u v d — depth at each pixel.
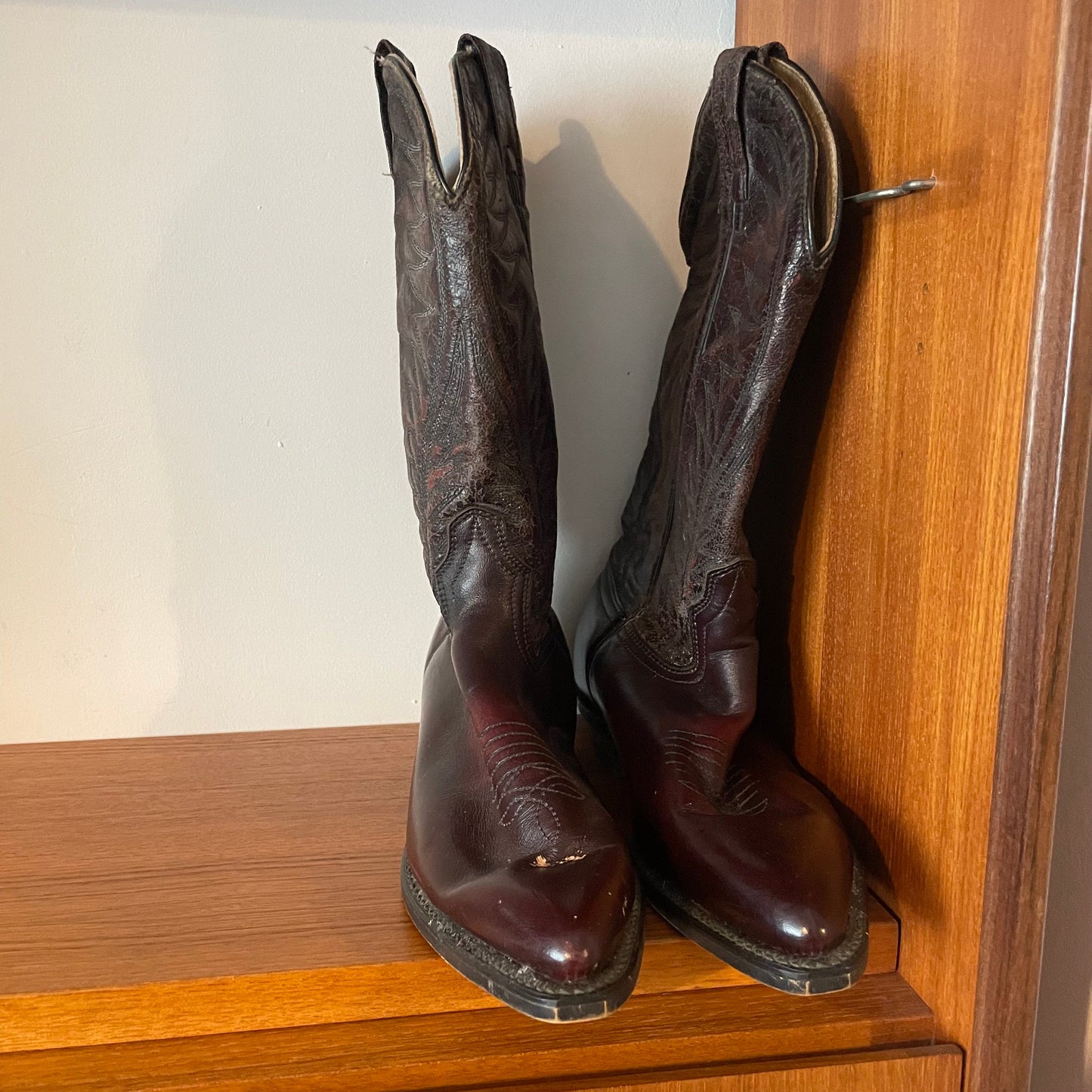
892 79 0.55
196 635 0.81
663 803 0.57
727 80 0.59
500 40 0.75
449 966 0.52
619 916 0.47
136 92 0.72
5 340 0.74
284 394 0.78
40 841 0.63
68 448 0.77
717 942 0.51
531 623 0.63
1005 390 0.46
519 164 0.66
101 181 0.73
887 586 0.57
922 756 0.54
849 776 0.61
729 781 0.59
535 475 0.64
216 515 0.79
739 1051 0.53
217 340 0.76
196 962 0.51
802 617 0.67
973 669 0.49
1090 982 0.56
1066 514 0.44
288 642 0.82
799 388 0.67
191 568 0.80
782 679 0.70
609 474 0.82
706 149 0.65
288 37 0.73
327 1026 0.52
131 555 0.79
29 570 0.78
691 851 0.53
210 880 0.59
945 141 0.50
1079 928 0.57
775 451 0.70
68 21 0.71
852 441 0.60
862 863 0.60
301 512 0.80
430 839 0.54
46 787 0.71
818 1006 0.54
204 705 0.82
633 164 0.78
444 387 0.60
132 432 0.77
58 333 0.75
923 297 0.52
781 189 0.56
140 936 0.53
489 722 0.56
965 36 0.48
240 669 0.82
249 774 0.74
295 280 0.76
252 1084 0.49
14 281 0.73
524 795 0.52
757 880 0.50
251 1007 0.51
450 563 0.63
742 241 0.60
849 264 0.60
